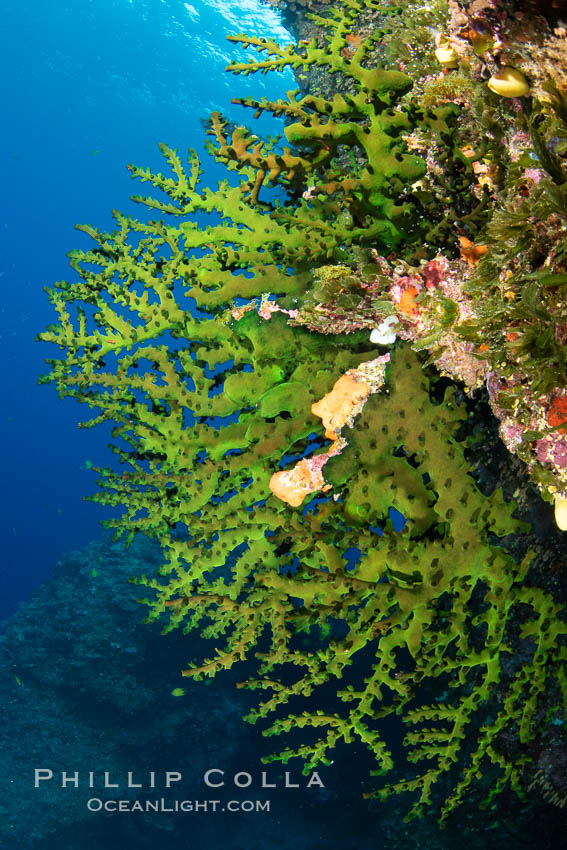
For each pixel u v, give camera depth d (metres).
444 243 4.38
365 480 3.95
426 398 3.98
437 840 9.77
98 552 20.33
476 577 3.93
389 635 3.96
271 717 16.88
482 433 5.50
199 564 4.47
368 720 14.98
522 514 5.68
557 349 2.89
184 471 4.82
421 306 3.92
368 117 4.32
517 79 2.74
